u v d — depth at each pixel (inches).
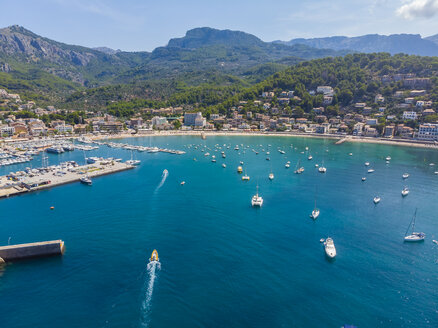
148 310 2787.9
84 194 5885.8
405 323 2682.1
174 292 3021.7
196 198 5654.5
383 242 4057.6
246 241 4030.5
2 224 4517.7
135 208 5147.6
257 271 3376.0
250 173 7509.8
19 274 3299.7
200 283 3159.5
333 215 4916.3
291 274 3334.2
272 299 2945.4
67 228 4375.0
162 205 5280.5
